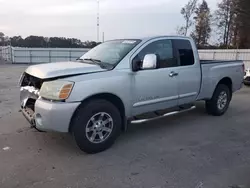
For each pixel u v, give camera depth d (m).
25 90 4.41
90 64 4.29
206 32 40.44
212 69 5.72
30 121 3.93
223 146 4.34
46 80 3.80
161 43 4.80
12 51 36.62
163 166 3.57
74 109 3.63
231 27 37.62
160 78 4.64
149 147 4.26
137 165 3.60
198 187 3.03
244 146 4.34
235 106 7.39
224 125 5.52
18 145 4.24
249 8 29.27
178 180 3.19
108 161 3.71
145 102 4.51
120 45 4.70
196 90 5.41
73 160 3.73
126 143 4.42
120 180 3.18
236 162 3.72
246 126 5.46
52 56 37.78
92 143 3.91
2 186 3.01
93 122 3.90
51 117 3.55
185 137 4.76
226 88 6.24
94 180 3.18
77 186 3.04
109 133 4.09
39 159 3.74
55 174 3.31
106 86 3.91
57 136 4.64
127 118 4.39
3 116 6.00
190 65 5.22
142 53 4.49
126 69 4.23
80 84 3.68
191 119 5.94
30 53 36.81
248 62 17.94
